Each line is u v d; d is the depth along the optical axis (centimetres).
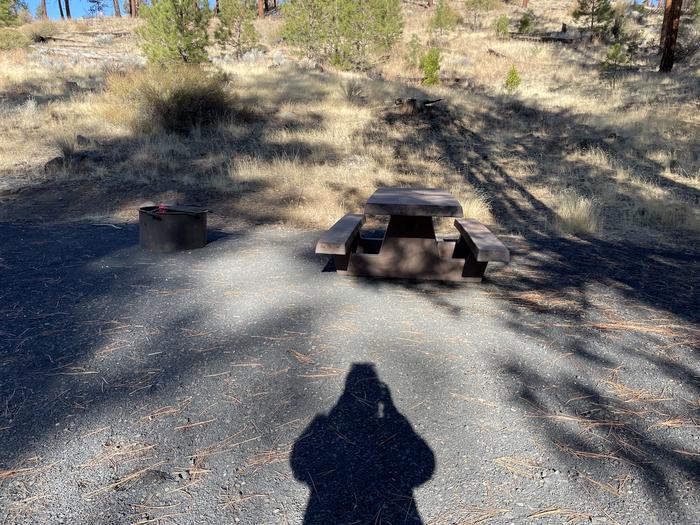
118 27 3278
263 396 248
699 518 175
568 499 183
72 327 323
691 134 1197
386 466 201
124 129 1171
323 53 2292
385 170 976
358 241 512
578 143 1185
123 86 1326
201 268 454
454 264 425
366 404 242
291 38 2305
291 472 198
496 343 307
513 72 1833
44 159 959
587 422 230
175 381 261
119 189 823
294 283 416
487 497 185
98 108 1301
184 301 370
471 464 202
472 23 3584
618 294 404
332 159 1044
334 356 288
